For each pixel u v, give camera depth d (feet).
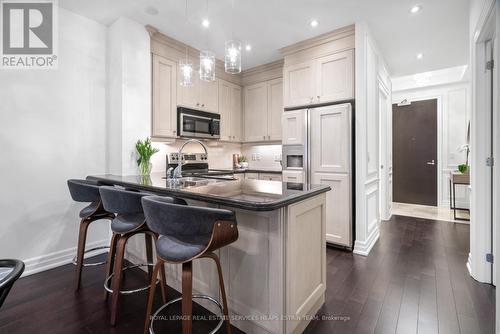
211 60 7.68
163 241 4.65
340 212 9.64
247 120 14.85
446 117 17.16
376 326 5.38
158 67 10.47
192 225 3.94
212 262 5.81
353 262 8.59
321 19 9.17
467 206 16.52
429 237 11.19
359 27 9.24
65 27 8.59
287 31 9.99
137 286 7.04
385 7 8.37
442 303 6.17
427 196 17.94
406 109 18.54
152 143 11.32
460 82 16.56
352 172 9.58
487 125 7.07
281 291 4.65
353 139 9.64
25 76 7.77
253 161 15.81
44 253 8.16
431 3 8.14
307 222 5.41
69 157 8.72
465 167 14.62
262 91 14.14
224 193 5.17
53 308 6.03
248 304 5.15
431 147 17.72
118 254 5.56
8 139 7.45
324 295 6.23
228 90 14.12
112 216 7.13
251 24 9.50
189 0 8.09
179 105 11.33
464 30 9.84
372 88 10.55
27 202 7.82
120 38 9.09
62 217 8.55
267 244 4.82
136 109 9.56
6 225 7.43
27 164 7.81
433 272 7.80
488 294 6.53
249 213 5.06
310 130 10.32
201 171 12.69
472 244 7.55
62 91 8.54
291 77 11.27
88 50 9.16
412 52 11.96
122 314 5.82
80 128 8.99
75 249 8.85
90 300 6.38
